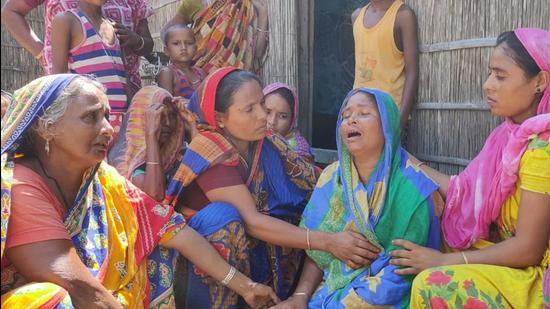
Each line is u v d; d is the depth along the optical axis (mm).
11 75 5855
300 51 4391
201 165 2754
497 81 2443
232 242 2623
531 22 3025
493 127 3254
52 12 3697
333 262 2613
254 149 2922
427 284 2188
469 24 3301
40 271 2012
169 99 2953
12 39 5824
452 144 3480
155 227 2465
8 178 2006
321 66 4422
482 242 2473
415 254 2367
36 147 2170
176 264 2689
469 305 2141
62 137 2102
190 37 4172
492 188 2371
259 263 2881
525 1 3041
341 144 2625
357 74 3732
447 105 3453
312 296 2637
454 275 2176
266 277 2906
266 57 4551
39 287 1938
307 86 4441
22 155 2188
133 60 4043
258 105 2756
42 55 3994
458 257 2332
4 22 4000
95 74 3514
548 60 2340
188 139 3129
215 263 2533
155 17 5645
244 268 2701
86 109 2115
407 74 3529
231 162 2770
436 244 2551
